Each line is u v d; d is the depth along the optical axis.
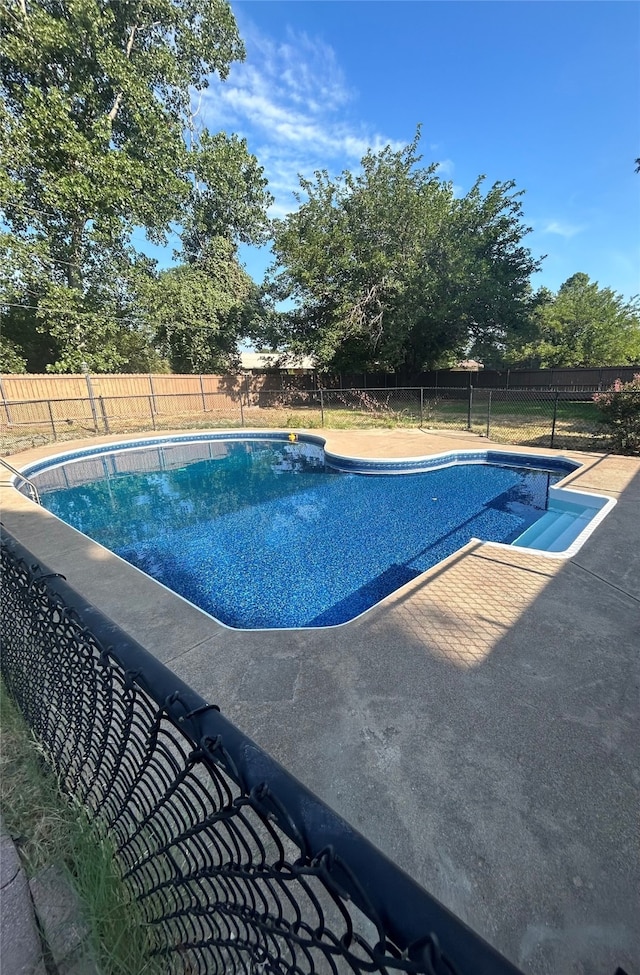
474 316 17.23
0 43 12.00
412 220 15.58
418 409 15.84
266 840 1.51
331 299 17.00
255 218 20.55
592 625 2.60
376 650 2.40
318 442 10.89
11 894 1.13
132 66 14.05
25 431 12.00
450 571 3.35
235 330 19.86
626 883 1.28
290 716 1.93
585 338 23.77
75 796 1.31
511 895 1.25
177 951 0.94
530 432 10.05
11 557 1.48
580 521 5.16
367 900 0.45
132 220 15.00
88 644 1.10
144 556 5.01
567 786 1.58
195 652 2.42
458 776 1.63
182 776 0.82
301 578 4.41
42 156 12.41
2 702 1.85
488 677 2.17
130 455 10.54
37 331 15.68
